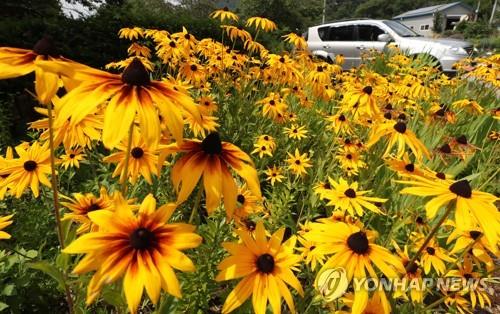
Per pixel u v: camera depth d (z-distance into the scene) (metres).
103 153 3.65
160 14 7.92
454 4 48.31
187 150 1.22
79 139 1.62
